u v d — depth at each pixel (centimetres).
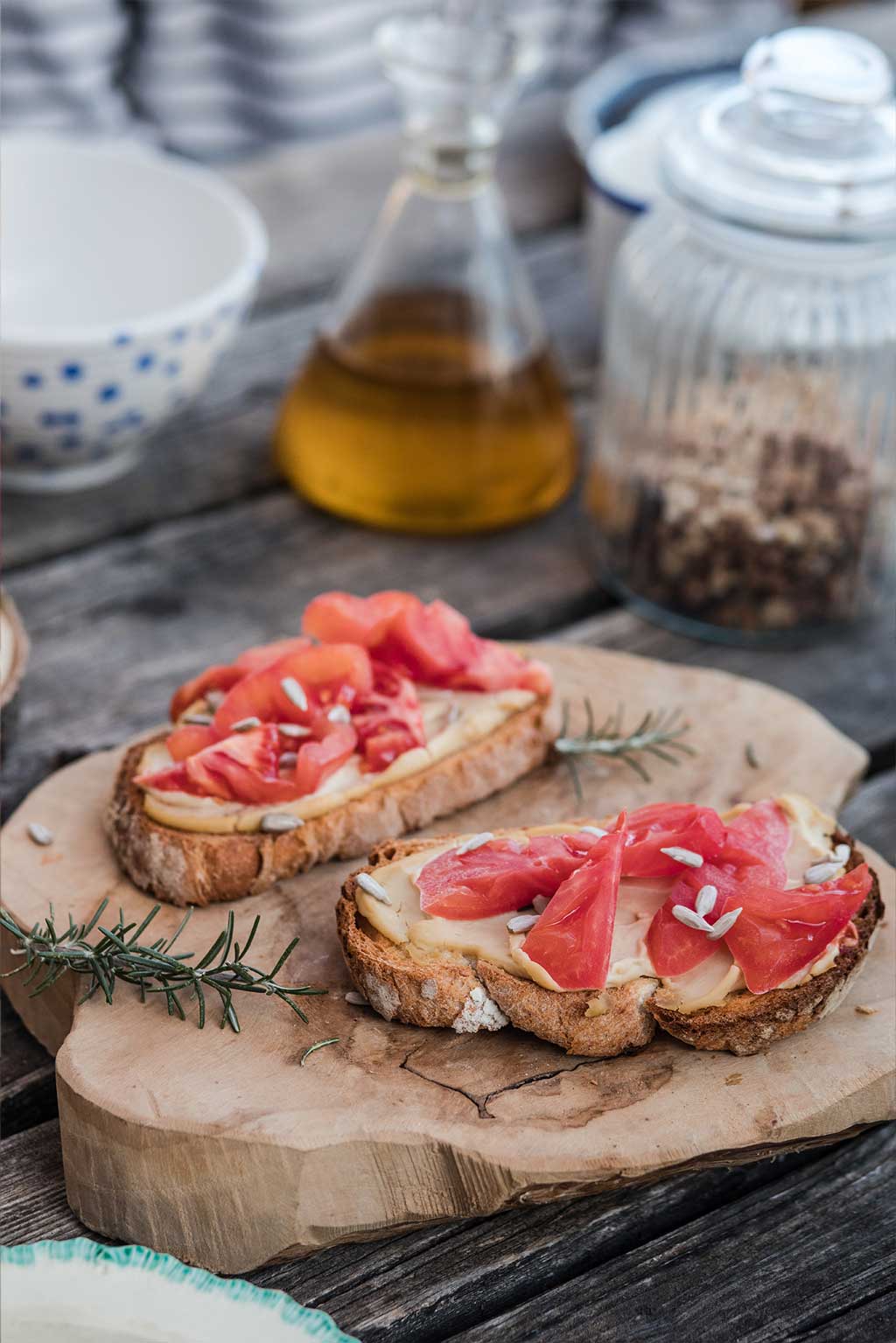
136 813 89
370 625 92
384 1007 85
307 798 89
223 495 110
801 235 98
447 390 104
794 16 188
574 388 117
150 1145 82
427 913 86
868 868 87
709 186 99
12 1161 85
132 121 164
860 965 86
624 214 112
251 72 160
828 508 101
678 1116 83
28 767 97
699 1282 83
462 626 93
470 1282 83
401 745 91
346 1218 83
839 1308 83
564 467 109
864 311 100
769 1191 85
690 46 132
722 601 103
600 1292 83
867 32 153
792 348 100
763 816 89
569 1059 85
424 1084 84
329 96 165
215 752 89
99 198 110
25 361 100
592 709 97
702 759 95
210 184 109
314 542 108
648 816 88
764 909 85
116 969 85
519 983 84
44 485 109
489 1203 83
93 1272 79
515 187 132
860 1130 86
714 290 101
